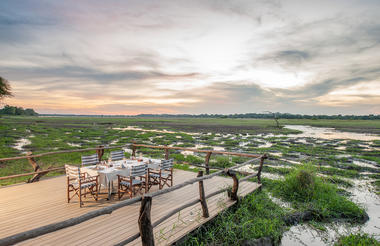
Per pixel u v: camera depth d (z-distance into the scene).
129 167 5.55
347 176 9.80
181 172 8.14
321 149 18.30
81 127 44.31
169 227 3.85
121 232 3.60
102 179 5.12
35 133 29.66
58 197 5.22
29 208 4.57
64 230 3.63
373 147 20.23
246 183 6.85
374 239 4.39
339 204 5.95
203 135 30.19
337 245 4.27
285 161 13.24
